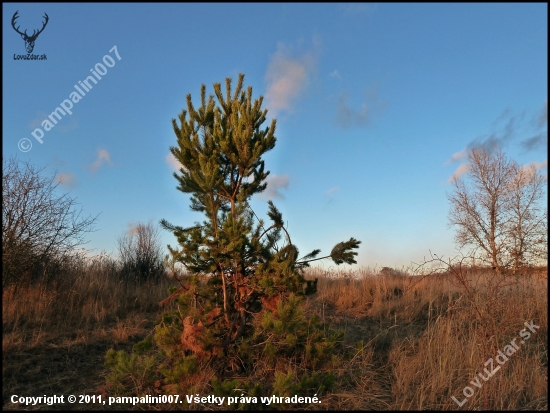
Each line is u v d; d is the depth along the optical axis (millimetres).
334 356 5562
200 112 6324
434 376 5199
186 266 5523
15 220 8133
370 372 5680
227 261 5387
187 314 5586
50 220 8625
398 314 9234
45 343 6238
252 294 5844
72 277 9375
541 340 6777
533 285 8094
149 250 12406
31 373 5332
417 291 10328
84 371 5609
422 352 5879
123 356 4977
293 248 5723
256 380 5242
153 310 8953
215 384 4527
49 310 7461
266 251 5633
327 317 9086
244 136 5918
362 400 4898
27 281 8227
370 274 12586
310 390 5051
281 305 4965
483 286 6672
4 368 5281
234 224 5188
